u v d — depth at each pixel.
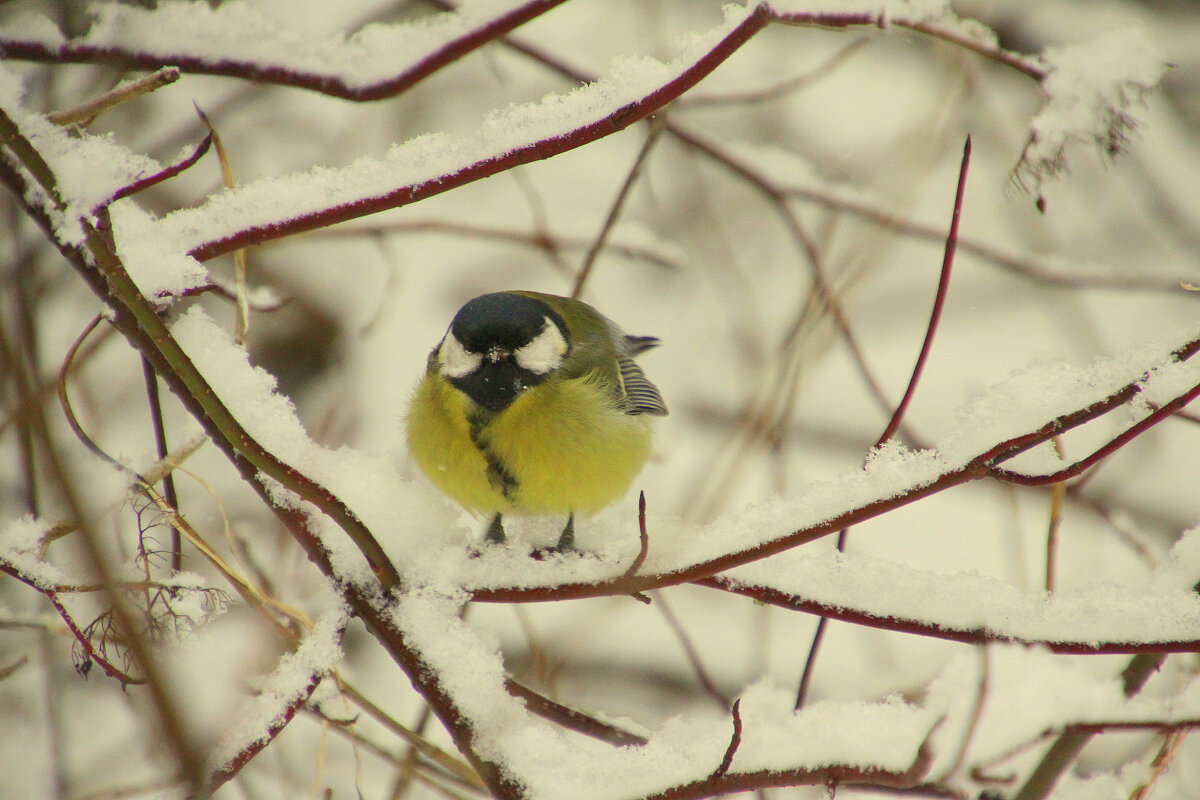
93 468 5.34
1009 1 12.24
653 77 5.25
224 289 6.90
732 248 12.68
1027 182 5.47
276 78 6.41
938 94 11.12
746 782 4.77
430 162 5.44
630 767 4.86
